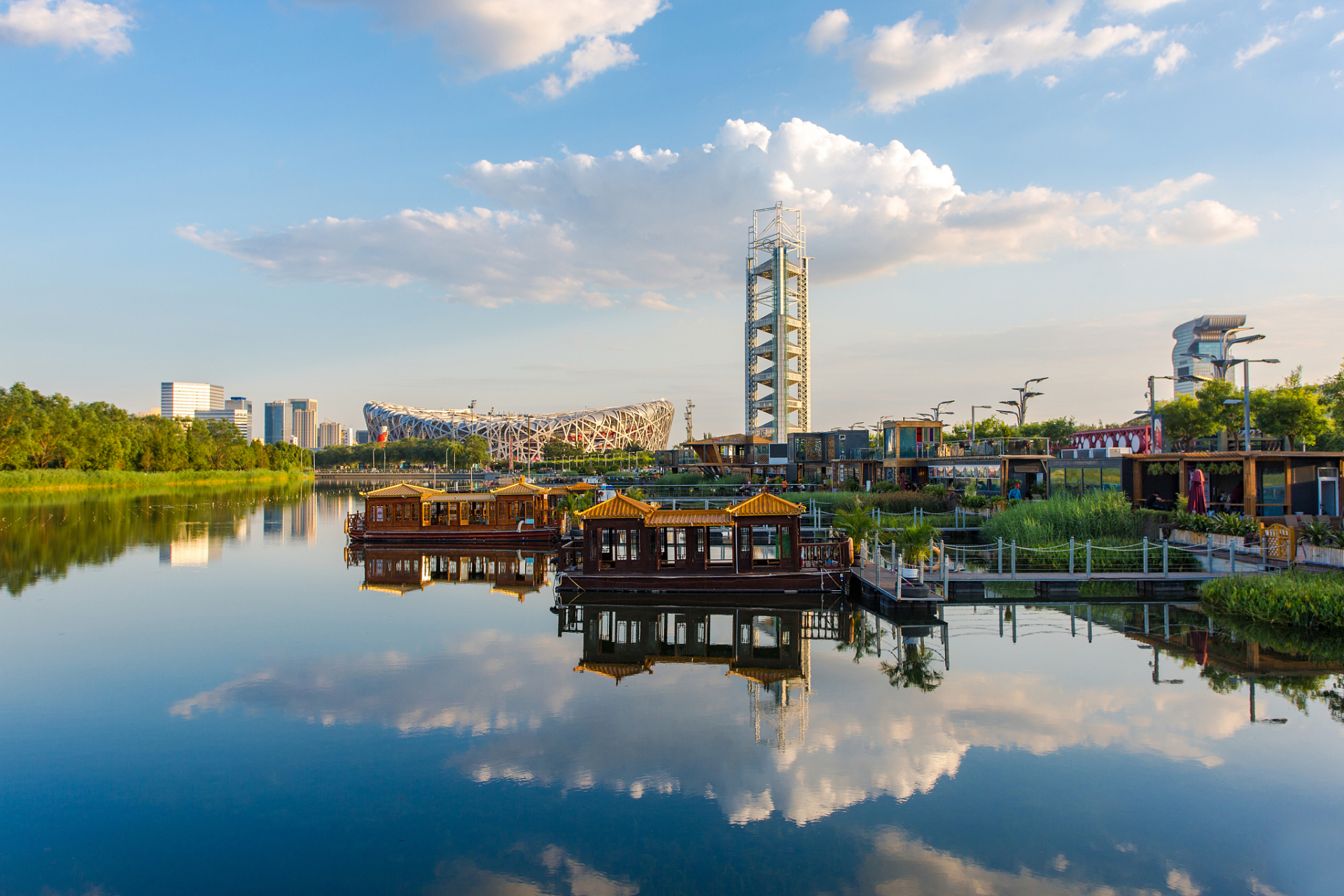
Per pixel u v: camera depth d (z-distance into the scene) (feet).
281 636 70.54
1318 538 80.64
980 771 40.14
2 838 34.45
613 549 93.66
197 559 124.77
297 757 42.88
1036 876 30.81
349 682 56.24
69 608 83.92
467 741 44.93
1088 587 82.07
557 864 31.94
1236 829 34.27
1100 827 34.50
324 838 34.35
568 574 87.97
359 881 31.04
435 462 609.01
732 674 57.72
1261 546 86.28
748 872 31.17
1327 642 63.46
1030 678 55.16
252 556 128.06
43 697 52.95
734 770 40.63
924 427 197.47
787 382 446.60
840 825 34.91
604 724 47.47
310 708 50.70
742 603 82.89
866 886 30.19
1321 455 100.07
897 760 41.75
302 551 135.74
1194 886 30.12
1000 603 79.51
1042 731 45.42
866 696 51.85
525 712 49.62
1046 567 88.89
